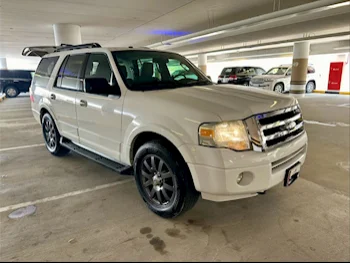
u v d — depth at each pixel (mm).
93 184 3168
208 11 7754
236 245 2033
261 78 14156
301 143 2414
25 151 4555
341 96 13812
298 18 7543
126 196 2852
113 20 8695
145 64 2955
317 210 2498
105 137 2840
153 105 2299
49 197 2838
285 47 16359
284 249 1971
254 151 1979
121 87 2625
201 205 2645
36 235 2170
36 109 4410
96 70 3031
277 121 2154
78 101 3154
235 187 1961
